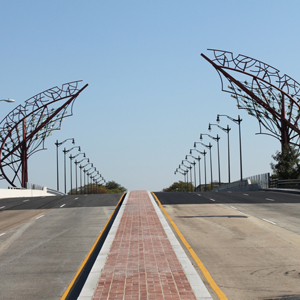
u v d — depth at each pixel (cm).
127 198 3534
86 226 2064
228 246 1483
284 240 1581
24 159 6481
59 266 1242
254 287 984
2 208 3278
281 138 5888
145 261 1176
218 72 5559
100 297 857
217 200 3459
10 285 1046
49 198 4281
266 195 4084
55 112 6384
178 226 1972
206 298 839
